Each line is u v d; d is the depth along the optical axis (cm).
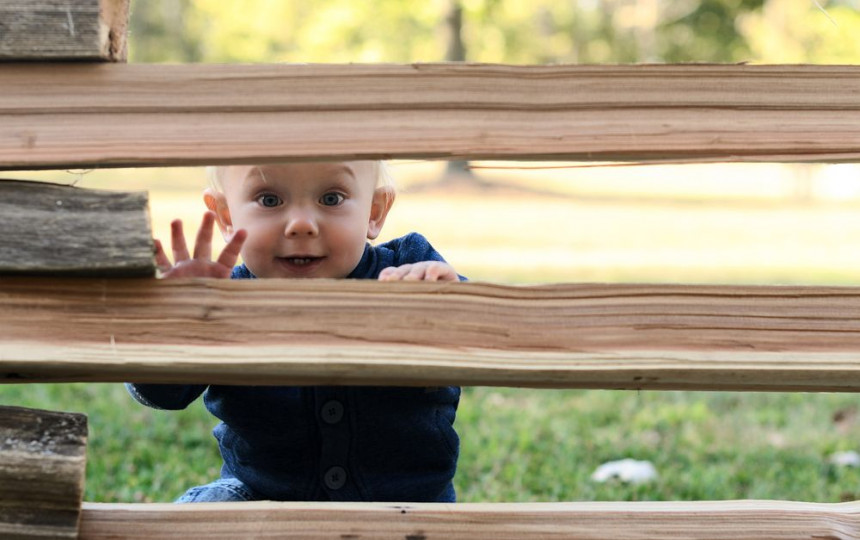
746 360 206
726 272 1197
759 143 208
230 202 281
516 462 476
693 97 207
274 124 201
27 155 197
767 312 208
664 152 206
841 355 208
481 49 3178
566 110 205
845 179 3441
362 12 2870
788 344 208
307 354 200
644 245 1548
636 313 207
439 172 2877
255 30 3106
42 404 551
